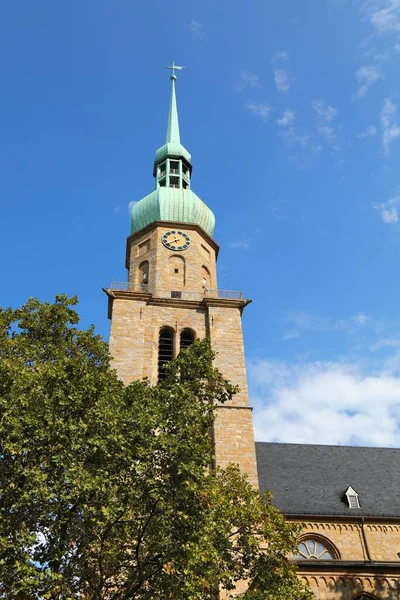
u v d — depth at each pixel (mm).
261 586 24938
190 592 20625
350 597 33688
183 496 22062
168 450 22703
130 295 48531
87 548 22422
